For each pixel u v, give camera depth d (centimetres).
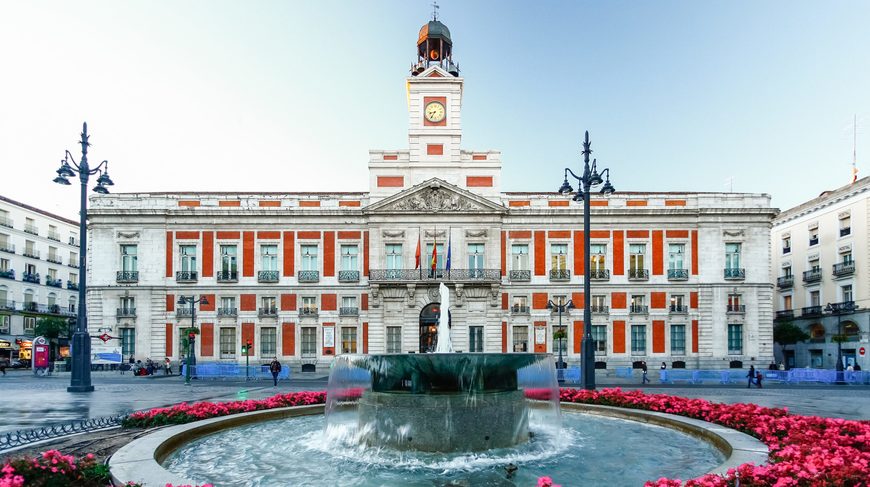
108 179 2638
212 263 4331
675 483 715
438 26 4672
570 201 4388
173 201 4372
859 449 964
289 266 4341
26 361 5634
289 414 1502
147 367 4031
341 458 1061
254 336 4300
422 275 4234
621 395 1567
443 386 1162
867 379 3388
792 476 733
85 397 2305
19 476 724
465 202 4306
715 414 1271
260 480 912
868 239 4225
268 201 4388
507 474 944
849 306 4350
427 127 4422
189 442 1184
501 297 4312
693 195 4384
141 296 4297
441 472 962
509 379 1214
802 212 5009
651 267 4325
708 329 4275
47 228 6309
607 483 889
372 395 1169
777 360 5331
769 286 4306
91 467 810
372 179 4394
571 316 4297
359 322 4297
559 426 1257
